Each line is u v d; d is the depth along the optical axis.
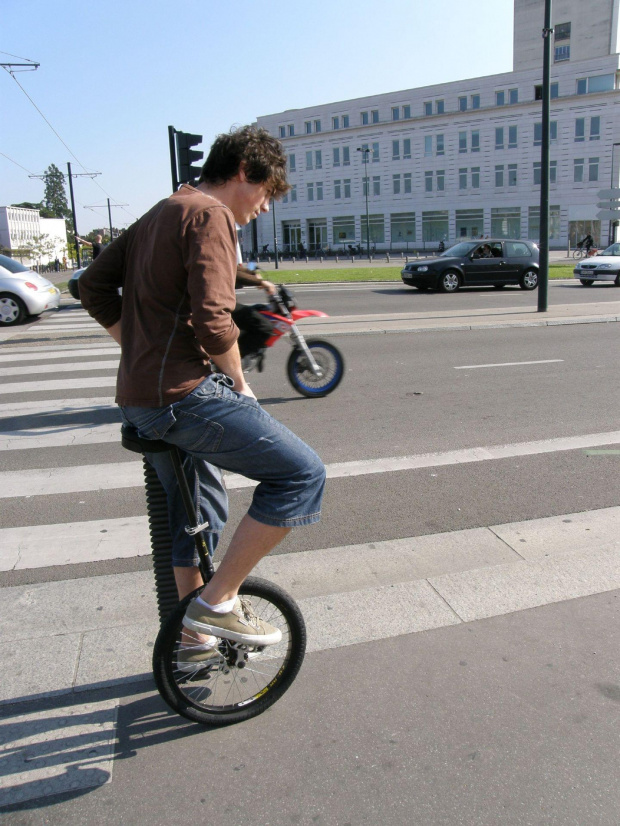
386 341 11.55
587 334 12.03
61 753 2.31
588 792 2.12
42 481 5.11
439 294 21.08
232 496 4.73
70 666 2.80
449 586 3.43
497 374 8.69
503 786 2.14
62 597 3.38
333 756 2.28
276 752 2.30
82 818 2.04
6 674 2.74
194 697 2.50
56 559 3.82
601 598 3.30
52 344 12.00
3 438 6.28
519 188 62.94
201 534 2.36
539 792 2.12
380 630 3.04
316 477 2.14
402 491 4.73
